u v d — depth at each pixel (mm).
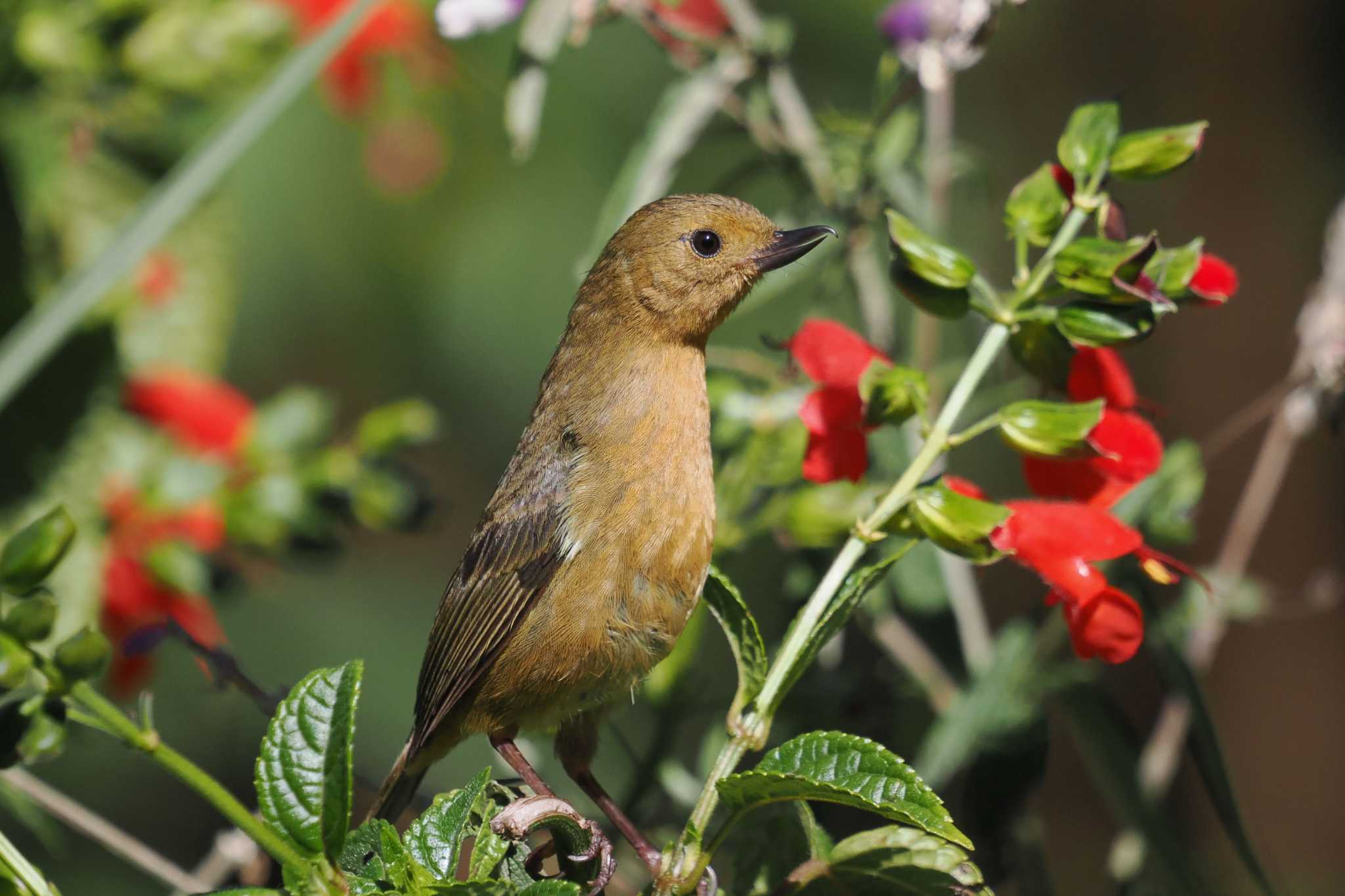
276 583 13500
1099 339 5512
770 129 8734
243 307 13156
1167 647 7305
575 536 7047
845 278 8672
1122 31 16344
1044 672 7574
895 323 9500
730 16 8648
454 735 7418
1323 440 14984
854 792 4633
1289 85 16141
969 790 7586
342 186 13312
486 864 4875
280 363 13602
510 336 13672
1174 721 8164
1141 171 5723
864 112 13273
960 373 8398
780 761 4824
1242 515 8297
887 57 8484
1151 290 5457
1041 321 5668
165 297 8773
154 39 8523
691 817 5082
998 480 13250
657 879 5066
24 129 8430
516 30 12961
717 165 12320
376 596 14016
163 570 8188
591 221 13633
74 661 4695
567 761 7348
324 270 13352
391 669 13789
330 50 6684
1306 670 15391
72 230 8508
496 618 7137
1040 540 5820
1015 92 16281
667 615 7098
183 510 8352
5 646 4656
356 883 4797
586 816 8164
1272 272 15852
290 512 8359
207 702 11688
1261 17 16172
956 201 10203
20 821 11602
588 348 7398
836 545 7832
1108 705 7566
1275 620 15398
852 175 8641
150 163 8711
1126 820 7637
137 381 8680
